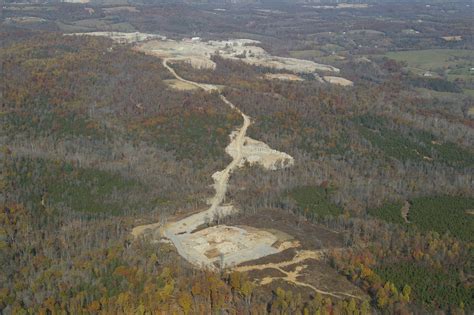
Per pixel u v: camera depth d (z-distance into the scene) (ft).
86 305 505.66
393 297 540.93
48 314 495.41
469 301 548.72
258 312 509.35
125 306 501.15
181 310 508.12
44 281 536.83
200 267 598.75
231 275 558.97
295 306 518.37
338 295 554.87
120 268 556.92
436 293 560.20
